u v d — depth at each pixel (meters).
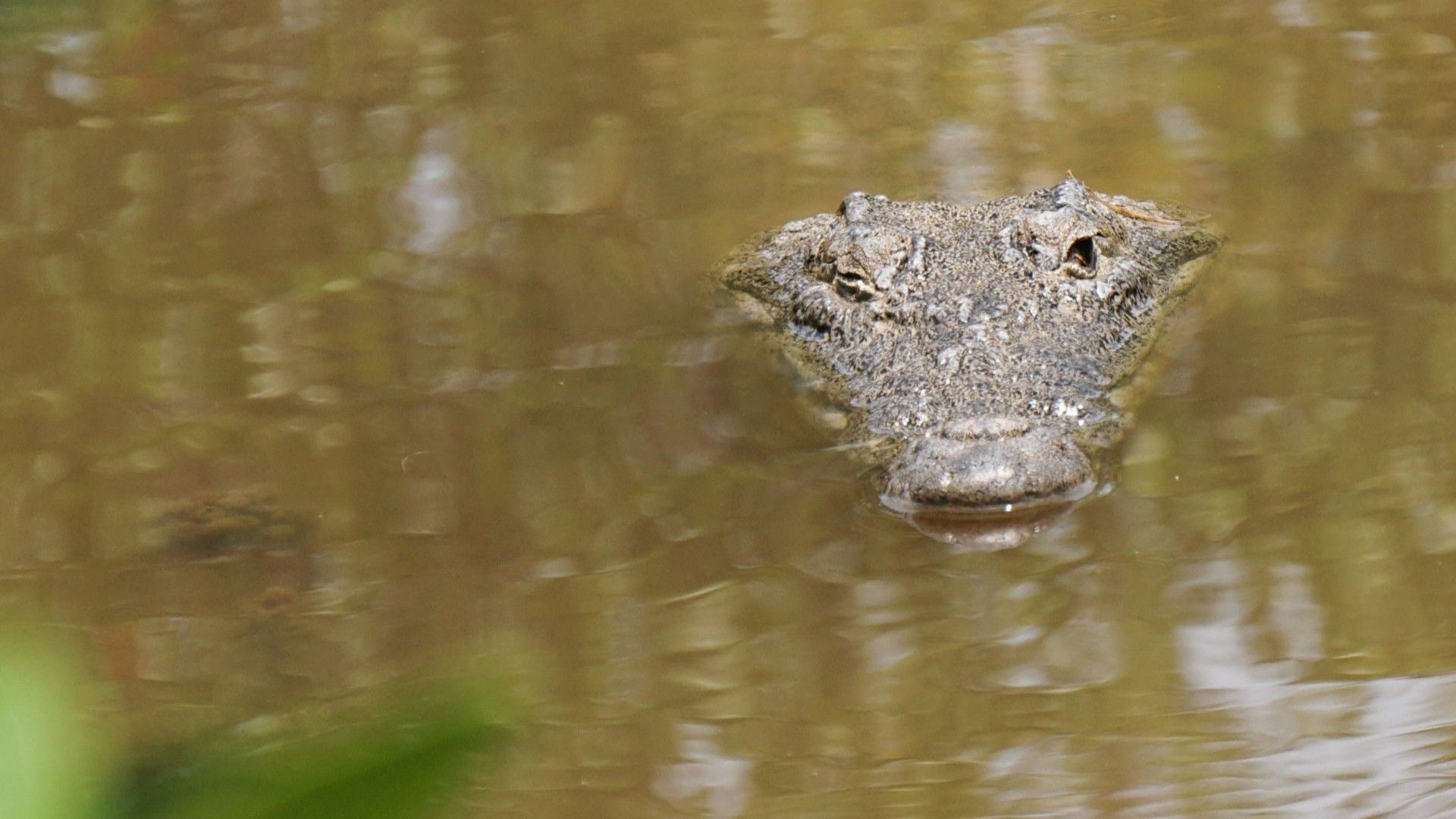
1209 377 9.05
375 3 18.22
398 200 12.82
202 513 7.89
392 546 7.48
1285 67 15.27
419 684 5.91
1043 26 17.12
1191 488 7.66
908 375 9.09
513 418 8.98
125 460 8.55
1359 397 8.53
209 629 6.70
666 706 6.03
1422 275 10.30
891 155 13.80
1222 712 5.77
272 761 1.21
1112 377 9.04
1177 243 11.48
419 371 9.70
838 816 5.24
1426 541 6.96
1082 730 5.72
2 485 8.29
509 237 12.09
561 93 15.42
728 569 7.15
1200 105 14.54
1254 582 6.73
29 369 9.83
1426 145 12.91
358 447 8.62
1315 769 5.35
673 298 11.03
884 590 6.89
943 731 5.77
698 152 14.02
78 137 14.25
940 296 9.88
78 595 7.05
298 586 7.09
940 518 7.57
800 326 10.48
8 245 11.92
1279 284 10.45
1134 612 6.57
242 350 10.04
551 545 7.45
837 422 8.91
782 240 12.10
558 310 10.73
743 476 8.20
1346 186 12.27
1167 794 5.26
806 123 14.59
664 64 16.14
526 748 5.76
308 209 12.60
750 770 5.58
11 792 1.02
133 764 1.24
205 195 12.93
